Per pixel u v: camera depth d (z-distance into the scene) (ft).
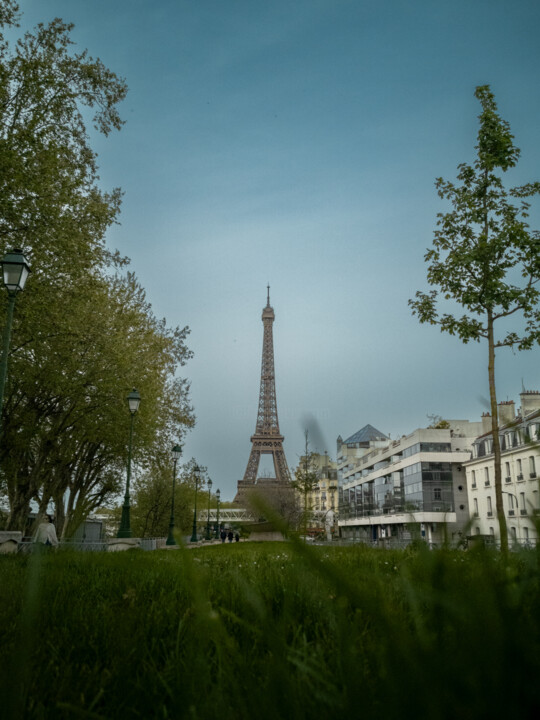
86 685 5.81
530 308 47.96
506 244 48.65
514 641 3.05
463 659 3.15
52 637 8.13
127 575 15.87
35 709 5.18
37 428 94.17
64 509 125.18
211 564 20.70
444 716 2.92
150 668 6.20
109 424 102.42
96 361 91.09
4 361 47.88
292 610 8.13
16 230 66.90
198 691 4.58
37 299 70.74
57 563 15.15
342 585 3.19
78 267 72.64
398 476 233.14
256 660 6.05
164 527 207.41
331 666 5.85
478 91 51.85
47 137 69.87
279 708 3.89
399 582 9.57
